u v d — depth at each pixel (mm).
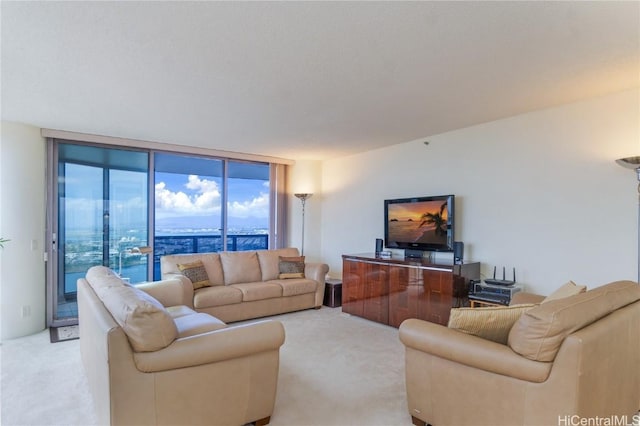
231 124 4113
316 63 2516
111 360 1790
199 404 2002
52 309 4434
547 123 3578
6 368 3092
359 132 4484
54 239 4465
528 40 2197
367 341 3842
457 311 2141
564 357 1655
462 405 1989
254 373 2178
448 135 4473
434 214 4434
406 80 2820
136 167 5141
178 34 2117
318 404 2486
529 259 3713
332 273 6227
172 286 3742
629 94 3068
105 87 2967
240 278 5066
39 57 2414
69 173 4656
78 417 2312
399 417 2328
